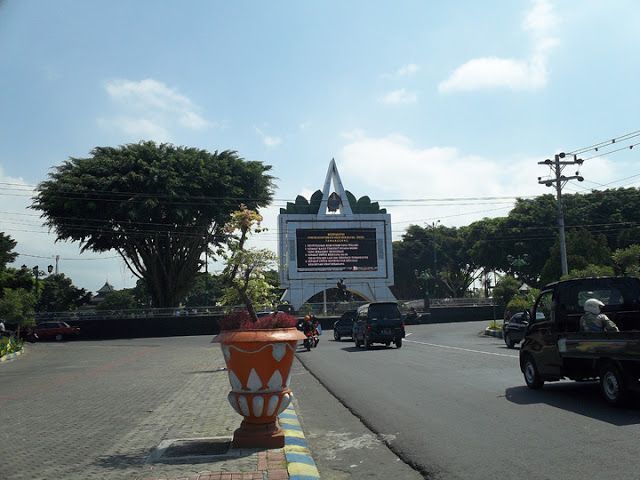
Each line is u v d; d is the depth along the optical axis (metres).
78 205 49.41
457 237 85.19
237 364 7.03
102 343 40.91
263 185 55.47
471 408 9.90
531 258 64.19
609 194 63.84
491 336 33.97
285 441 7.60
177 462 6.62
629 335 8.91
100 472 6.38
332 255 54.12
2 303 33.84
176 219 51.38
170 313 50.88
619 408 9.32
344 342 33.00
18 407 11.65
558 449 6.98
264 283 8.95
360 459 7.34
